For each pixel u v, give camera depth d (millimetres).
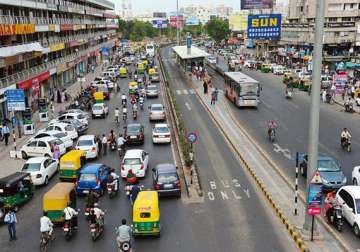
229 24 161500
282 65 91375
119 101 57094
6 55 42625
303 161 26391
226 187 24844
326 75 67688
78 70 93062
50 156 31438
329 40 83938
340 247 17469
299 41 92812
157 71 82000
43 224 17844
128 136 34594
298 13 109000
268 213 21188
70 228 18828
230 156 31094
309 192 17609
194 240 18469
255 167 28031
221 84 70438
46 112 45938
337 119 43938
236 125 41156
